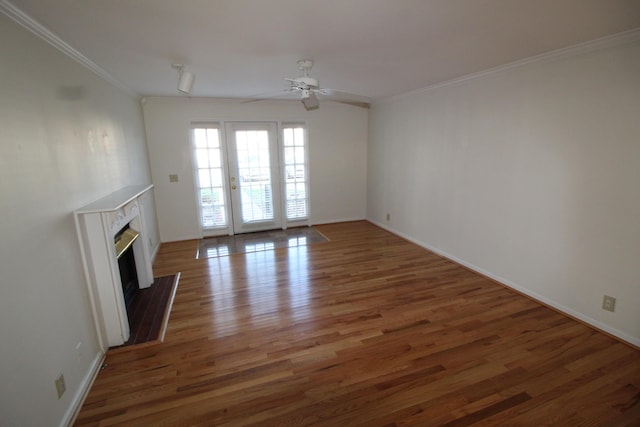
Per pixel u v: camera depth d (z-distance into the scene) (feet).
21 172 5.27
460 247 13.44
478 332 8.66
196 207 17.40
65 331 6.32
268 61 9.44
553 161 9.36
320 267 13.42
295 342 8.37
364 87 14.02
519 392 6.59
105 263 7.80
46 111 6.31
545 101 9.41
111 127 10.49
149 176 15.84
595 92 8.17
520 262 10.76
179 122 16.34
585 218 8.71
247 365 7.52
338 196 20.48
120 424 5.97
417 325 9.05
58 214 6.44
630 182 7.71
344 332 8.78
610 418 5.96
